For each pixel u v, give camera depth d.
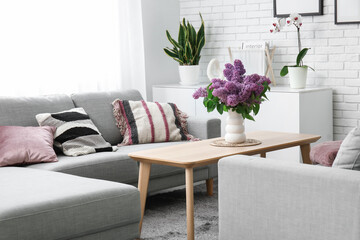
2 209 2.32
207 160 3.02
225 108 3.43
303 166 2.35
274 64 5.25
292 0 5.05
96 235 2.60
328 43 4.91
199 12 5.77
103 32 5.14
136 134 4.16
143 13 5.60
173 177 3.91
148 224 3.49
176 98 5.41
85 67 5.00
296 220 2.35
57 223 2.43
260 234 2.50
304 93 4.58
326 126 4.87
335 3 4.80
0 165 3.36
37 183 2.76
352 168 2.36
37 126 3.82
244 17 5.44
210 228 3.36
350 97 4.84
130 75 5.40
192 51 5.52
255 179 2.48
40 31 4.65
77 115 3.95
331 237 2.24
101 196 2.60
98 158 3.50
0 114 3.71
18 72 4.52
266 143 3.46
